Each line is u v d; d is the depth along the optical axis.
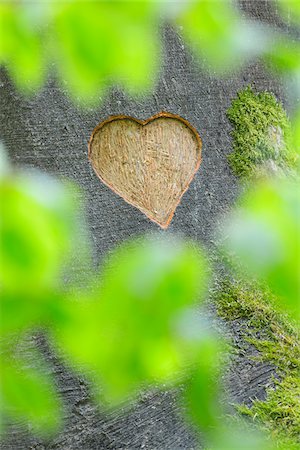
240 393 1.36
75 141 1.37
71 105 1.37
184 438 1.32
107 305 0.71
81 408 1.31
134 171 1.39
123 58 0.71
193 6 0.78
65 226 0.69
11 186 0.69
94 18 0.68
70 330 0.73
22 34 0.74
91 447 1.31
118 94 1.38
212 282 1.39
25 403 0.85
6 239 0.66
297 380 1.39
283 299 0.72
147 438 1.32
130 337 0.71
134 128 1.39
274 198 0.71
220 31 0.80
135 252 0.72
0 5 0.72
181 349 0.82
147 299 0.68
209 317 1.38
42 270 0.69
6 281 0.69
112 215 1.37
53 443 1.30
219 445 1.10
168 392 1.32
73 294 1.31
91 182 1.37
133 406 1.33
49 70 1.35
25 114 1.36
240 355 1.38
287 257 0.67
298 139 1.13
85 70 0.72
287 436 1.35
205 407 0.92
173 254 0.70
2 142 1.35
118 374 0.74
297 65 0.93
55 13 0.69
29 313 0.72
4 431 1.29
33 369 1.29
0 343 1.31
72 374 1.32
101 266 1.34
